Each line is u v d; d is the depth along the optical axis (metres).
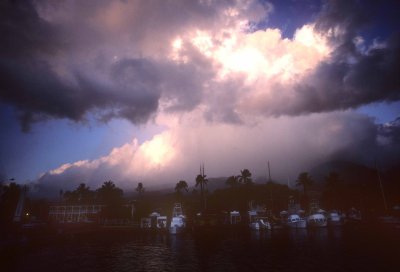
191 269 40.69
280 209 116.88
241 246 60.00
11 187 101.94
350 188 116.12
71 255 53.84
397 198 109.56
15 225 78.56
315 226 91.19
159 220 106.25
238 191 124.25
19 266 44.19
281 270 37.44
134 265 44.50
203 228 103.81
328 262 40.53
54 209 131.62
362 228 84.31
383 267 36.66
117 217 121.38
